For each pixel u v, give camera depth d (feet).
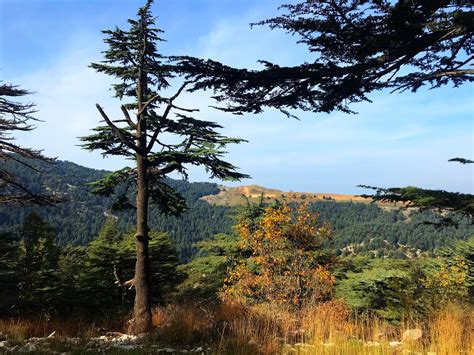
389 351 17.42
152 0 45.78
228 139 43.62
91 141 46.32
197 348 23.25
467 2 13.00
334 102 16.62
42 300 63.36
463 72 14.55
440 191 11.80
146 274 43.83
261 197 70.08
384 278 51.98
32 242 74.95
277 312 30.01
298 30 14.87
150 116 46.78
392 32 13.78
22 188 55.83
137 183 46.75
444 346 16.78
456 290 43.86
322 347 18.34
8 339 30.37
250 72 15.19
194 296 72.79
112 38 47.50
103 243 88.07
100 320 49.44
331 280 40.75
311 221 44.50
